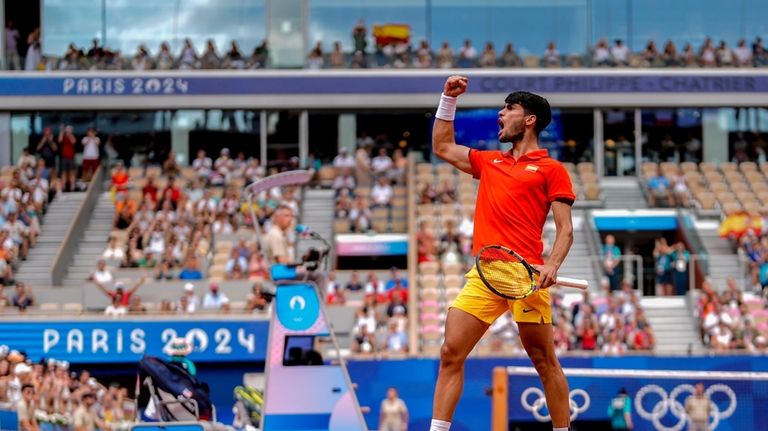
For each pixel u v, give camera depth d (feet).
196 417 123.24
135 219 282.77
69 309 253.03
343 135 321.11
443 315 245.04
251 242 268.62
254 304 237.66
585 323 225.97
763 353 209.67
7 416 179.32
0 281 263.70
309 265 132.77
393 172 297.12
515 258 63.62
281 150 320.29
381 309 244.83
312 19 320.09
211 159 319.47
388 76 315.58
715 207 288.71
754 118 321.73
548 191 64.64
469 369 200.13
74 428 192.85
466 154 67.36
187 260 260.62
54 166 304.91
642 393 179.11
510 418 170.71
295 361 130.82
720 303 239.30
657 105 316.60
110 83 315.17
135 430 117.80
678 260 254.47
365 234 284.20
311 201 296.92
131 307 242.78
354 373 204.44
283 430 127.54
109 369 235.81
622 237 293.64
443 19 318.86
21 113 319.06
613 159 319.47
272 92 316.40
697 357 208.74
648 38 319.47
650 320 247.91
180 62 317.63
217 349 231.71
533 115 65.77
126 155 317.83
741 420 176.96
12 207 279.08
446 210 282.56
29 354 231.71
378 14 319.68
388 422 198.39
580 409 179.42
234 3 319.68
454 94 67.41
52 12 318.86
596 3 317.83
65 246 278.05
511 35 319.06
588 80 315.17
